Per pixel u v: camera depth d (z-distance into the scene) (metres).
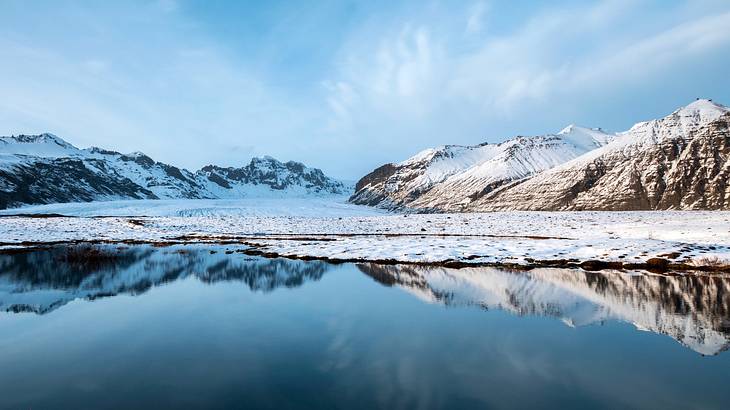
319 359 11.37
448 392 9.28
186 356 11.66
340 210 133.12
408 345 12.41
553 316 15.52
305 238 49.84
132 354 11.84
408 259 30.83
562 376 10.09
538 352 11.70
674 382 9.65
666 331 13.57
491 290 20.42
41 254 35.75
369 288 21.17
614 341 12.62
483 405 8.64
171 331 14.02
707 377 9.94
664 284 21.25
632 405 8.64
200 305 17.70
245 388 9.53
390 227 63.16
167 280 23.98
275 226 65.12
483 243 38.31
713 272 24.45
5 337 13.46
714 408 8.46
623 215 71.88
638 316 15.39
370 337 13.20
